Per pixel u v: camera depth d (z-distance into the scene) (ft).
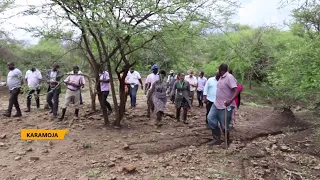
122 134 24.80
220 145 23.31
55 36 22.97
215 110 22.90
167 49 25.46
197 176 17.62
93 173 17.47
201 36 23.91
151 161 19.63
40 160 19.42
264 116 38.24
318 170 19.95
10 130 25.54
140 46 24.67
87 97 49.01
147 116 31.76
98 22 19.56
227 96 22.52
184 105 29.89
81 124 27.14
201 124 30.17
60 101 41.32
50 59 27.43
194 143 23.57
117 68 26.48
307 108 38.68
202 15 22.06
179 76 29.96
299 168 20.16
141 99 47.14
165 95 28.37
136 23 21.90
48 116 30.50
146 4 20.38
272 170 19.51
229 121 23.20
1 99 49.70
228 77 22.30
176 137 24.70
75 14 20.02
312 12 34.83
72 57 29.30
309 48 27.81
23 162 19.08
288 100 35.42
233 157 21.13
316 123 32.65
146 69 35.58
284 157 22.20
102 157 19.97
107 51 25.12
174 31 22.49
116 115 26.58
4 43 50.80
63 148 21.40
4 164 18.76
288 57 29.58
